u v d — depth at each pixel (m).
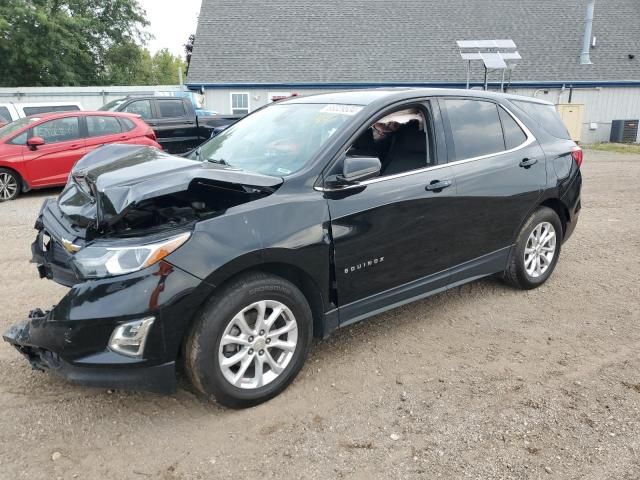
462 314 4.40
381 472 2.60
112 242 2.79
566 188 4.88
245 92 22.72
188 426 2.95
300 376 3.44
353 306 3.50
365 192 3.45
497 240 4.41
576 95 24.53
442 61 24.48
